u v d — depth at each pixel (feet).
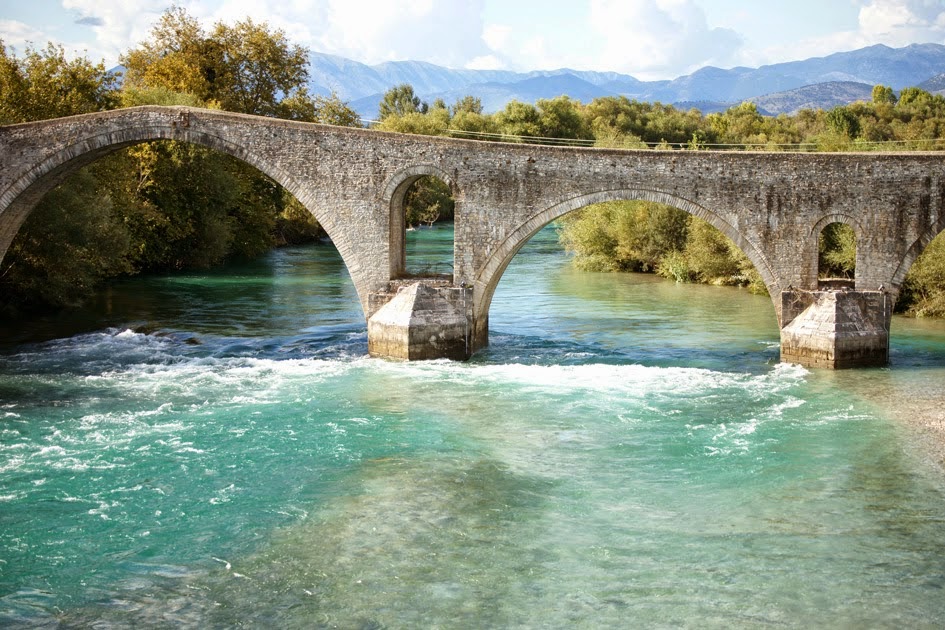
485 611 47.24
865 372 97.81
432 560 53.06
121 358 107.45
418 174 102.83
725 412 83.10
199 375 98.07
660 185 100.01
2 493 62.49
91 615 46.93
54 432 76.43
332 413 82.64
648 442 74.59
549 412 83.20
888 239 98.17
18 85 146.10
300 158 104.01
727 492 63.87
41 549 54.19
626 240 209.26
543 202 101.50
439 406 84.99
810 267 100.12
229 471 67.31
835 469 68.28
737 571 51.83
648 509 60.85
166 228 192.13
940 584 50.21
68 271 136.67
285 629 45.60
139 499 61.82
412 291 103.50
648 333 124.98
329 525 57.88
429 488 64.28
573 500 62.39
